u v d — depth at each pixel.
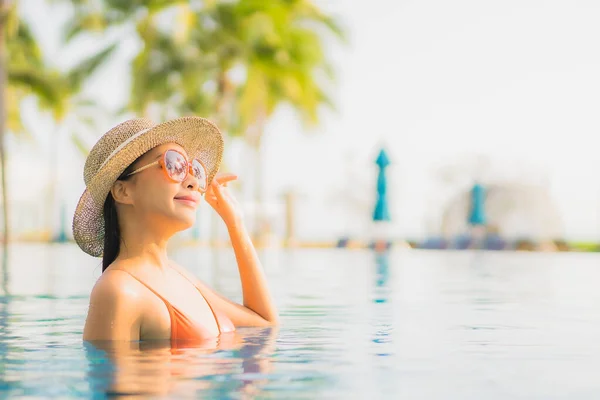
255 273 4.05
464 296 7.29
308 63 30.72
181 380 2.55
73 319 4.84
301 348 3.35
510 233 32.25
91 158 3.46
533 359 3.19
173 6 26.92
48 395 2.32
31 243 34.38
